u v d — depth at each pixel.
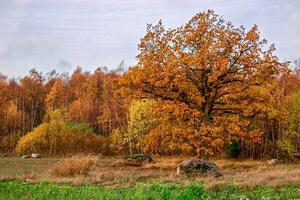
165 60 40.22
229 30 40.78
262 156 76.50
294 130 70.94
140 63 41.00
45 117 107.31
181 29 41.19
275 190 21.06
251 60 40.31
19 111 113.81
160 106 40.00
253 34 40.12
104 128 107.12
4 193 21.31
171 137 40.88
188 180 26.69
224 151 74.50
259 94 41.47
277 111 41.69
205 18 40.91
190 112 39.34
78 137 86.56
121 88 40.84
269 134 84.31
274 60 40.84
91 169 35.88
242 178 26.66
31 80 127.94
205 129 39.09
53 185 24.23
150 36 41.31
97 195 20.08
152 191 20.72
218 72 38.69
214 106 42.19
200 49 39.50
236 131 39.38
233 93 40.78
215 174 30.34
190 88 40.88
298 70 114.44
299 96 71.75
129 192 20.94
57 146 83.00
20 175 32.75
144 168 39.81
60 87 120.88
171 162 46.78
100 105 116.69
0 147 97.69
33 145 80.88
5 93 123.12
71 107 113.69
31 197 20.12
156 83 38.91
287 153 74.31
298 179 23.92
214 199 18.41
